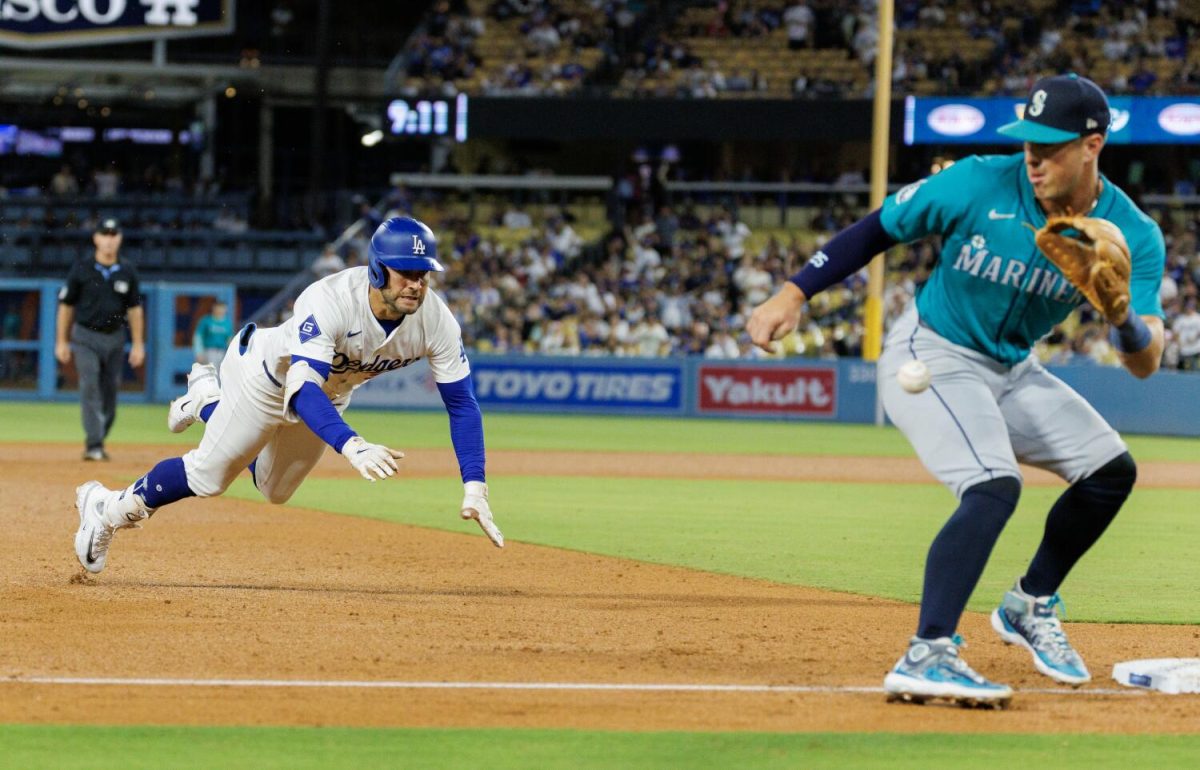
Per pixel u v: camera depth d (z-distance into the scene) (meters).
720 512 33.09
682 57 89.81
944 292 14.00
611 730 12.38
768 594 20.97
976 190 13.40
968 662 16.02
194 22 90.31
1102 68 86.19
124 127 103.12
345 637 16.47
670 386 76.00
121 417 65.12
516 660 15.38
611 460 48.44
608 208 91.81
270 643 15.95
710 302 82.56
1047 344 76.56
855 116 81.19
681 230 89.38
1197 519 33.25
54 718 12.41
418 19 98.94
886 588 21.81
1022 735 12.48
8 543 24.16
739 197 92.50
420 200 92.44
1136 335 13.38
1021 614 15.07
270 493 19.12
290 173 103.88
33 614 17.38
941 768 11.36
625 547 26.48
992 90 84.94
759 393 74.94
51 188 97.38
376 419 69.50
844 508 34.50
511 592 20.62
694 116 82.38
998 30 88.62
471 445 17.05
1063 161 13.02
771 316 13.84
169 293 77.25
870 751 11.84
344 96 90.06
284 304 78.94
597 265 87.81
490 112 83.50
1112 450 14.22
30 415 64.81
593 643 16.55
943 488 40.19
